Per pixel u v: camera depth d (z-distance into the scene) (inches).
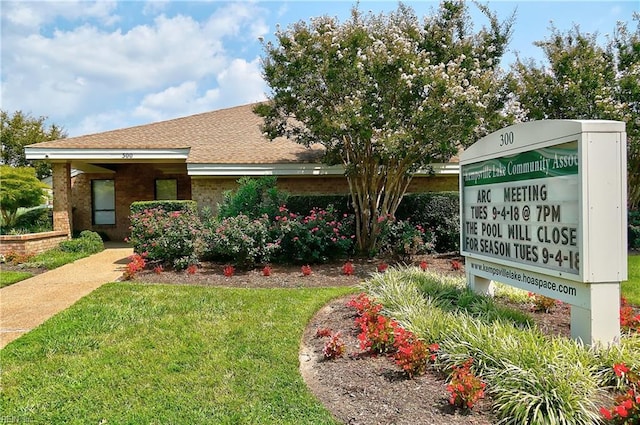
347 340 184.1
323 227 388.5
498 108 410.6
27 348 180.2
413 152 382.6
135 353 173.2
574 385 116.7
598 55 491.5
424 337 162.6
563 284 152.6
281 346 177.2
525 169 173.5
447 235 451.5
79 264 414.0
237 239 353.4
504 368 130.8
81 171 655.1
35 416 128.3
